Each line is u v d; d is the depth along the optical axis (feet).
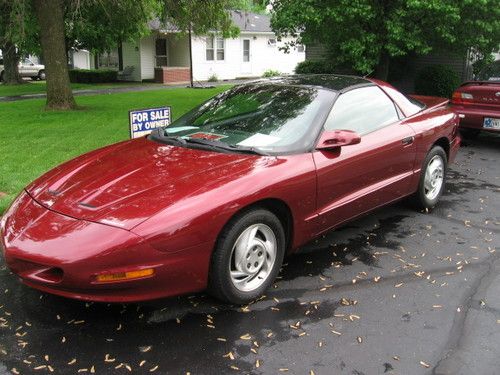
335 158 13.26
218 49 103.96
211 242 10.56
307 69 53.67
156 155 12.76
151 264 9.89
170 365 9.52
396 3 34.78
